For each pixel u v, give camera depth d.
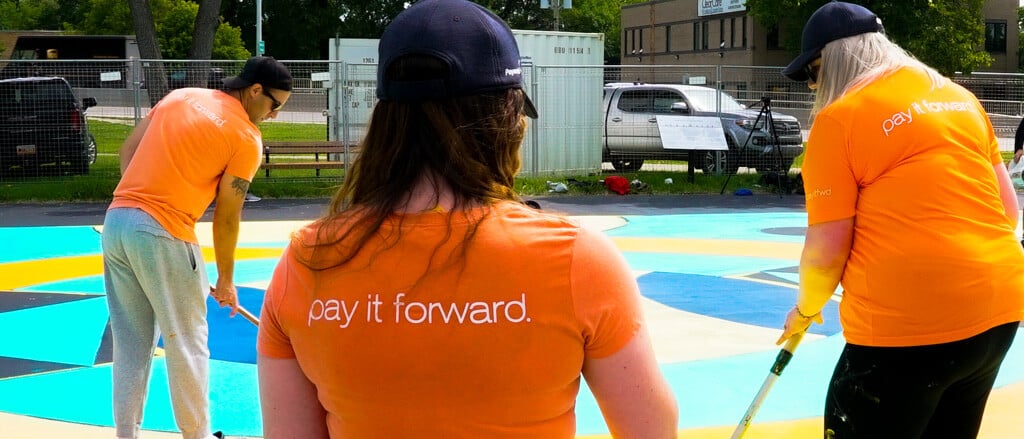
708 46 54.19
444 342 1.52
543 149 17.84
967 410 2.94
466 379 1.52
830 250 2.85
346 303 1.56
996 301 2.71
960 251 2.69
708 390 5.38
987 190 2.81
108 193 16.12
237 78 4.30
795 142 17.47
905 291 2.71
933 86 2.87
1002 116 16.95
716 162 17.89
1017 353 6.14
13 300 8.00
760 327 6.92
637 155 18.42
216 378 5.63
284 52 62.09
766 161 17.30
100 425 4.84
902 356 2.74
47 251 10.82
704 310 7.49
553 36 18.33
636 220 13.47
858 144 2.78
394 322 1.53
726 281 8.76
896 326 2.73
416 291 1.53
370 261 1.56
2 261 10.11
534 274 1.54
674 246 11.00
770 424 4.80
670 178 17.94
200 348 4.21
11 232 12.39
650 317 7.24
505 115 1.64
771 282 8.72
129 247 3.99
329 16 60.75
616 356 1.59
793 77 3.15
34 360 6.09
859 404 2.85
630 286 1.62
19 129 16.22
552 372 1.55
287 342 1.71
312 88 16.88
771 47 50.00
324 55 63.66
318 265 1.60
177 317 4.10
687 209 14.82
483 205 1.59
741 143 17.30
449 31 1.60
